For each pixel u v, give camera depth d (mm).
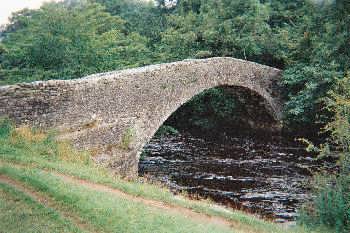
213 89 31234
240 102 31016
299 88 29594
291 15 36500
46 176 10211
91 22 26500
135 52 29656
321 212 11945
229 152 24641
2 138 12625
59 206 8594
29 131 13383
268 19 36031
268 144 27125
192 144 26891
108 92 16297
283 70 30359
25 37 25844
